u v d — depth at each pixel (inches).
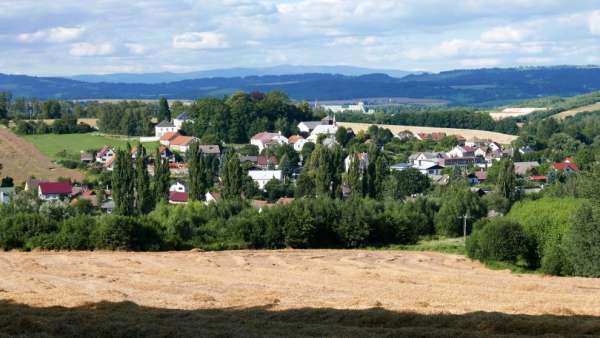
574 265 2536.9
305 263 2819.9
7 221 3179.1
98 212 4854.8
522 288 2066.9
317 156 5664.4
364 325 1428.4
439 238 3971.5
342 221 3595.0
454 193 4379.9
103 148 7746.1
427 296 1834.4
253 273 2400.3
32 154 7598.4
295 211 3535.9
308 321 1462.8
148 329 1307.8
